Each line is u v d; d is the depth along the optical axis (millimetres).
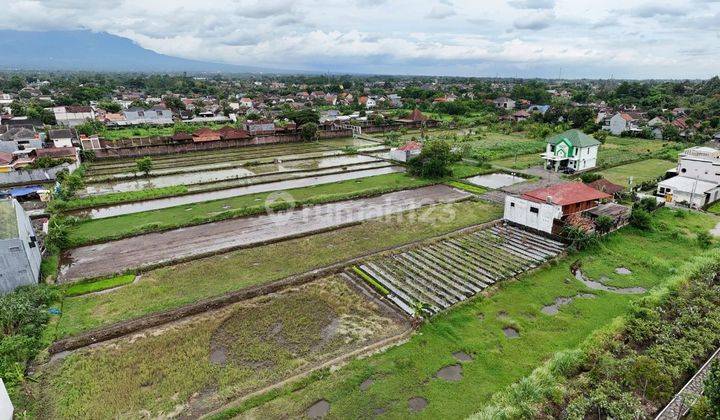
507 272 24734
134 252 28203
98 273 25203
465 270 25109
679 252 27625
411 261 26453
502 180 47125
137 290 23375
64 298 22656
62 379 16859
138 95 157000
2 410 13906
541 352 18125
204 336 19484
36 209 37688
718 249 26969
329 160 58219
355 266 25828
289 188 43375
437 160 46906
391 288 23141
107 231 31469
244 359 18000
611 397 15258
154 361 17953
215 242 29688
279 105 130625
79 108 94188
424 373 16938
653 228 31031
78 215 35750
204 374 17125
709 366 16797
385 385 16328
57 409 15375
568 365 16703
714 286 22719
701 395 14656
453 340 18969
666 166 52781
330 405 15414
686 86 166625
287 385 16312
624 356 17594
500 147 64562
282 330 19953
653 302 20938
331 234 31094
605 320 20375
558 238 29250
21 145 61938
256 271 25438
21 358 17516
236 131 70250
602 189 37500
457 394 15836
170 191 41312
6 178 45500
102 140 62188
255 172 50906
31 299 21109
